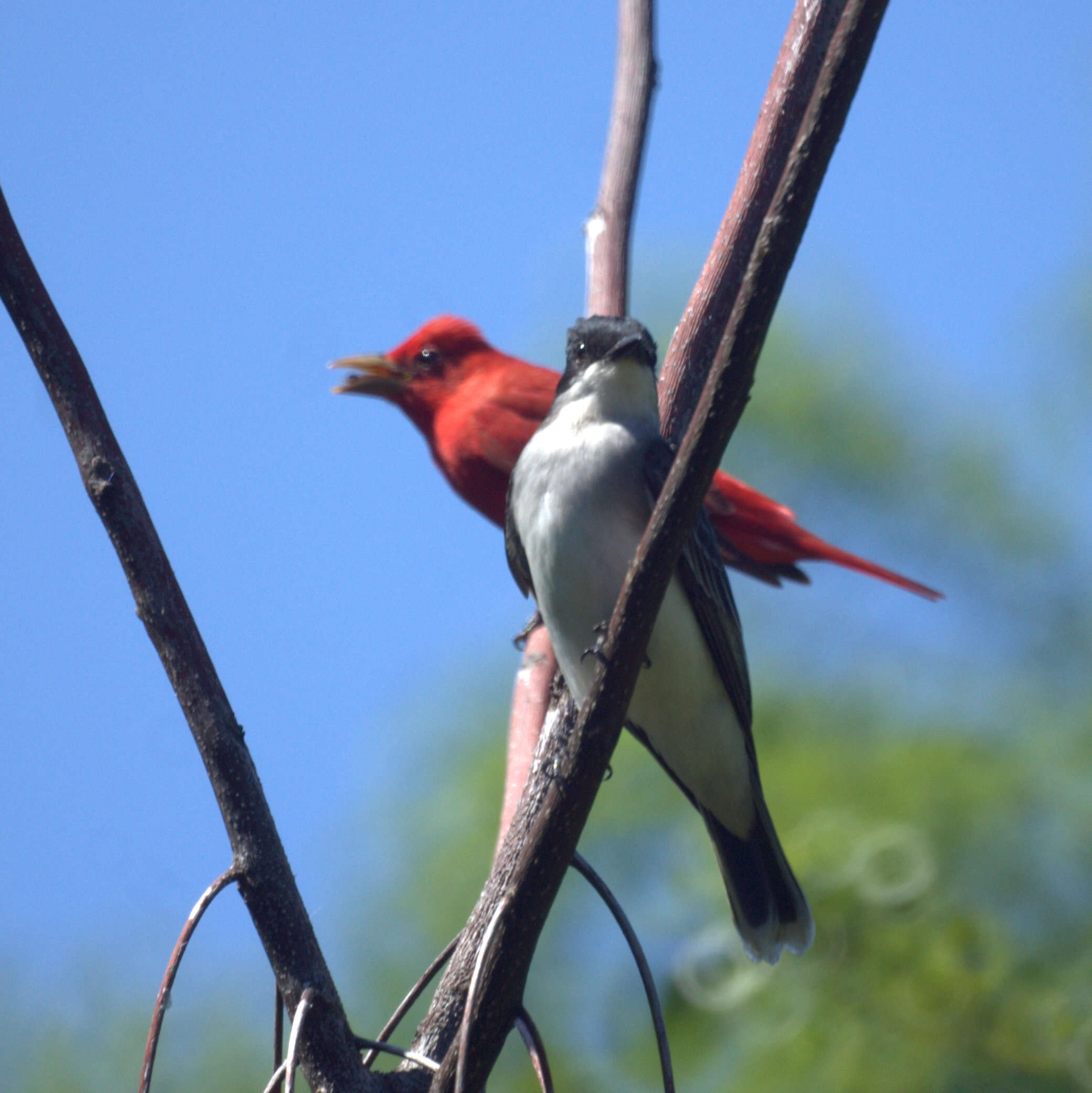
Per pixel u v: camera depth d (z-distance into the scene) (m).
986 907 11.02
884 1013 8.16
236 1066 12.78
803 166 4.62
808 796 11.95
